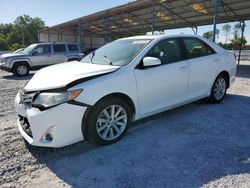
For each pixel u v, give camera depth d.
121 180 2.43
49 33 30.20
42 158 2.92
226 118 4.19
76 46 13.97
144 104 3.57
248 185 2.30
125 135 3.51
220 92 5.18
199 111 4.61
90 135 3.03
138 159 2.83
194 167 2.63
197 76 4.40
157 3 13.55
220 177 2.44
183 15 17.45
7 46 66.81
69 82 2.84
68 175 2.55
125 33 29.70
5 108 5.26
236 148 3.05
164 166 2.66
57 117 2.73
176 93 4.05
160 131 3.65
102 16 18.23
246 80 8.78
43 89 2.89
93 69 3.30
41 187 2.36
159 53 3.82
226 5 14.02
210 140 3.30
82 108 2.86
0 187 2.36
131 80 3.32
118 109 3.28
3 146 3.23
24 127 3.06
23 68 12.06
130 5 14.32
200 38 4.71
